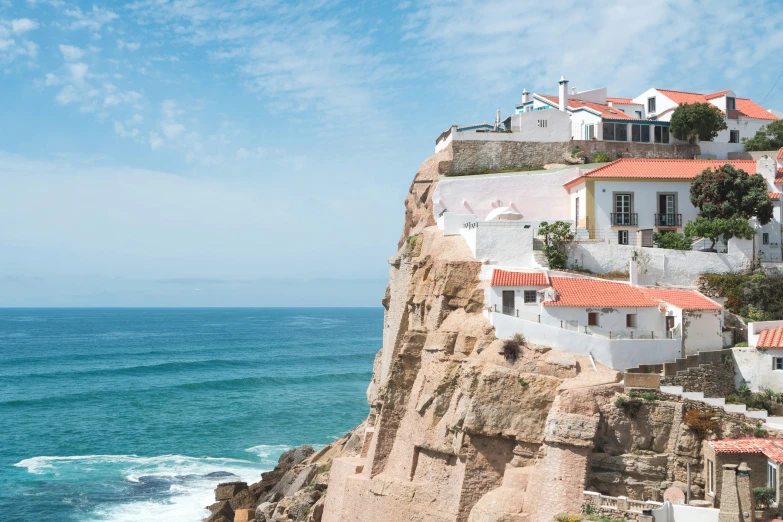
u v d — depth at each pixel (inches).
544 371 1813.5
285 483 2716.5
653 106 3356.3
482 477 1803.6
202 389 5196.9
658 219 2448.3
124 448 3518.7
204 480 3024.1
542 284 1982.0
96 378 5816.9
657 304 1959.9
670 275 2249.0
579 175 2618.1
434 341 2038.6
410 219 2886.3
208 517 2586.1
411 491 1966.0
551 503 1653.5
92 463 3260.3
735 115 3174.2
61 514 2647.6
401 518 1962.4
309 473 2632.9
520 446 1772.9
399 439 2103.8
